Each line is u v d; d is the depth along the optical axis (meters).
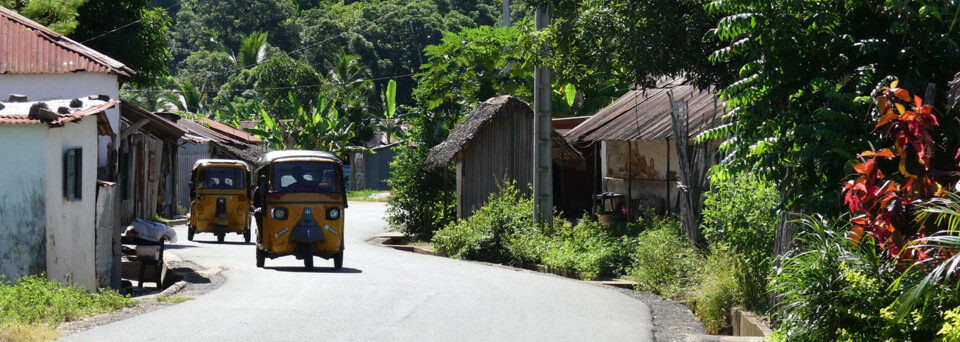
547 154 39.56
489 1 156.12
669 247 26.66
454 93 67.75
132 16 49.25
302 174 31.86
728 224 21.62
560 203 57.34
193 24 144.62
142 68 50.19
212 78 127.31
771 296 17.27
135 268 30.91
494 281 27.56
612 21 27.41
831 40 15.29
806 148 14.73
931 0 15.12
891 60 15.23
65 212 22.03
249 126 102.75
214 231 46.31
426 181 53.66
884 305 11.20
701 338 16.09
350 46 131.88
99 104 22.75
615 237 34.94
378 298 22.06
